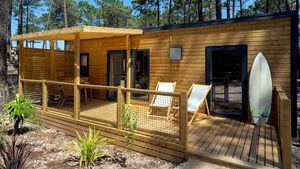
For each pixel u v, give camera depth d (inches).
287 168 144.4
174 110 285.0
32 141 245.6
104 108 323.6
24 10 1282.0
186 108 184.2
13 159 151.5
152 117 279.3
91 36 368.2
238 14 1032.8
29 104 272.4
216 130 231.1
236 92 274.7
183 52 306.5
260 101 245.4
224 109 283.0
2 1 327.3
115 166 183.6
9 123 293.3
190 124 247.1
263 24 251.3
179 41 309.6
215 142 197.3
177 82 312.8
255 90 247.9
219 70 283.4
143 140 209.6
